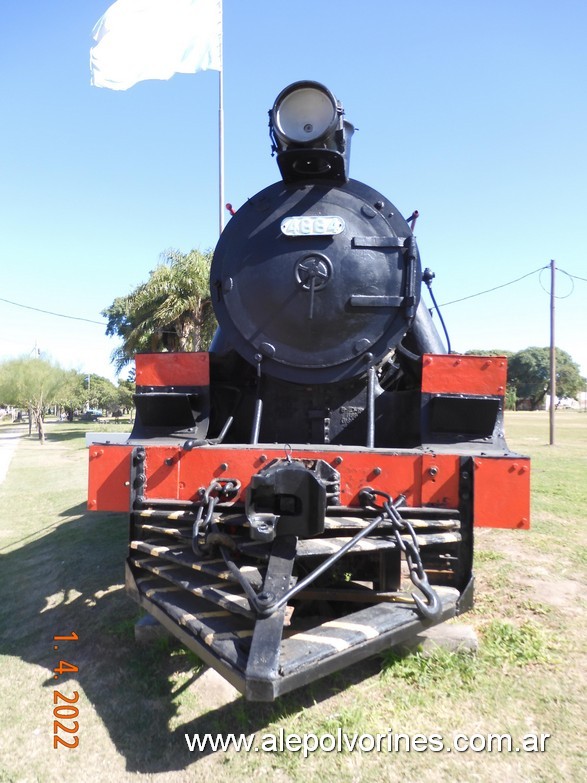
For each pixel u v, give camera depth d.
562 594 4.22
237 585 2.84
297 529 2.47
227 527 3.10
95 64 10.77
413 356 3.69
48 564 5.57
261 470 2.72
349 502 2.96
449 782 2.25
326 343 3.62
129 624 3.77
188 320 16.16
